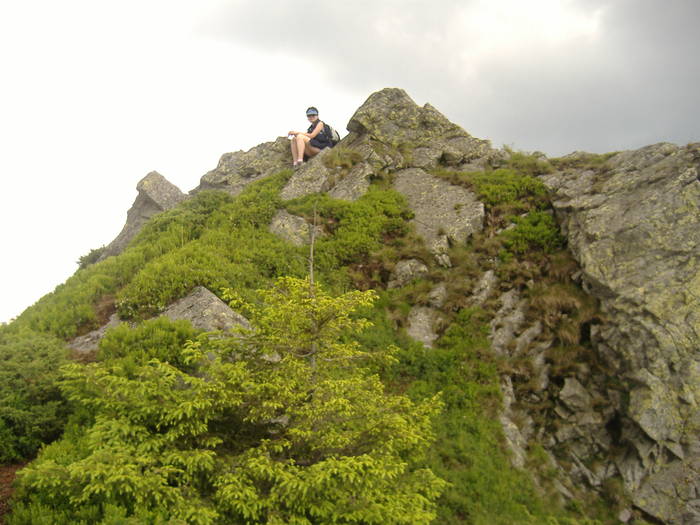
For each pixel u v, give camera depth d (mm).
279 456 7082
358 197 17969
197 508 5887
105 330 11789
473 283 14008
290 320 7680
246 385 7090
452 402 11328
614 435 11195
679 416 10359
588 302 12781
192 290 12523
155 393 6734
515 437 11016
